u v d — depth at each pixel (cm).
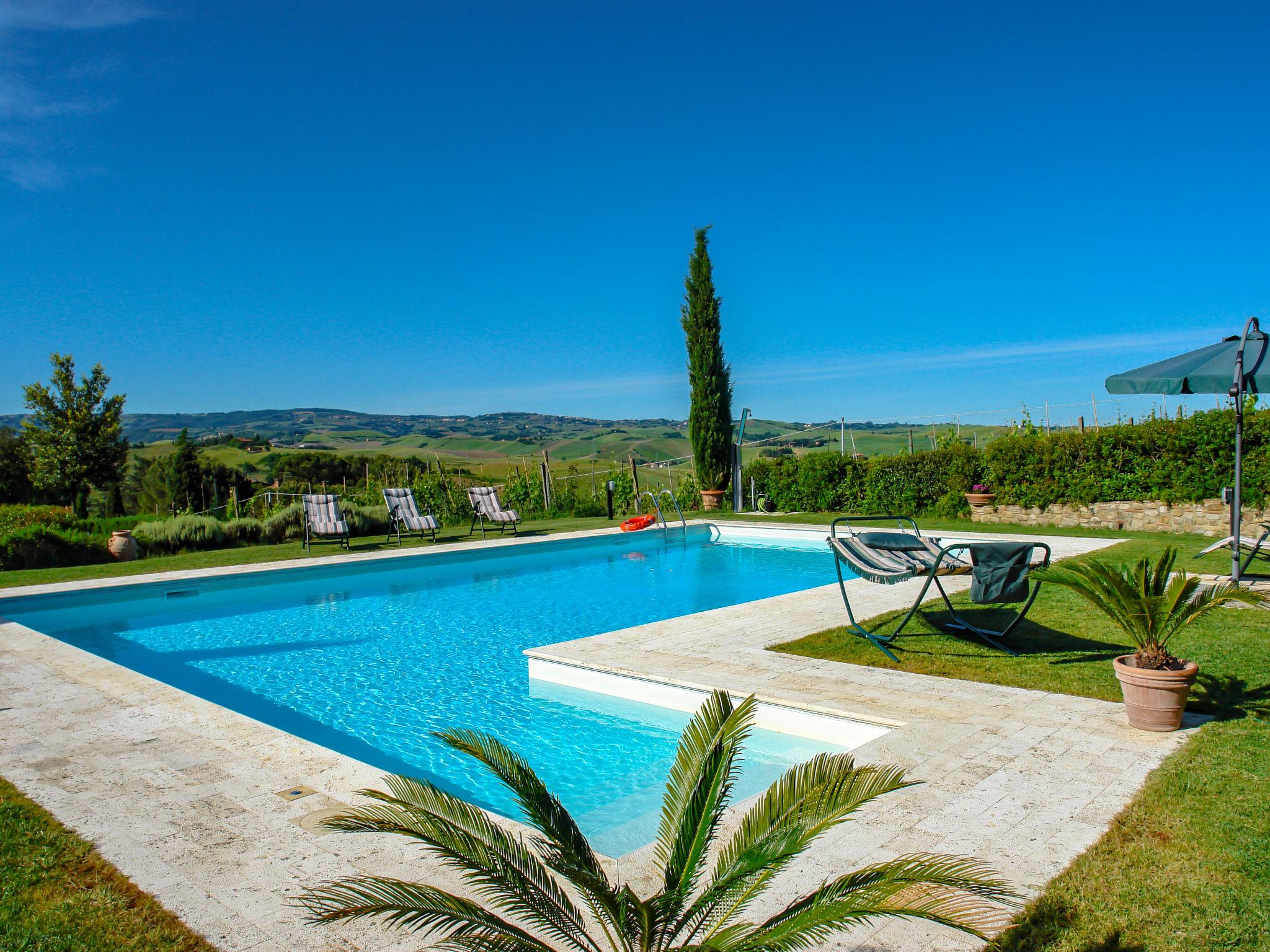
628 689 562
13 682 551
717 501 1905
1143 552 1010
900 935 236
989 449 1479
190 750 412
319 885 269
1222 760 358
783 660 576
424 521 1425
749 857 183
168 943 238
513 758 205
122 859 291
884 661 565
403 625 866
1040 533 1281
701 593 1043
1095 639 613
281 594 1060
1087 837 292
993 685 501
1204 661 523
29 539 1282
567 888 268
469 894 260
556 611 936
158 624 884
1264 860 270
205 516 1614
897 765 367
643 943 172
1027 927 236
